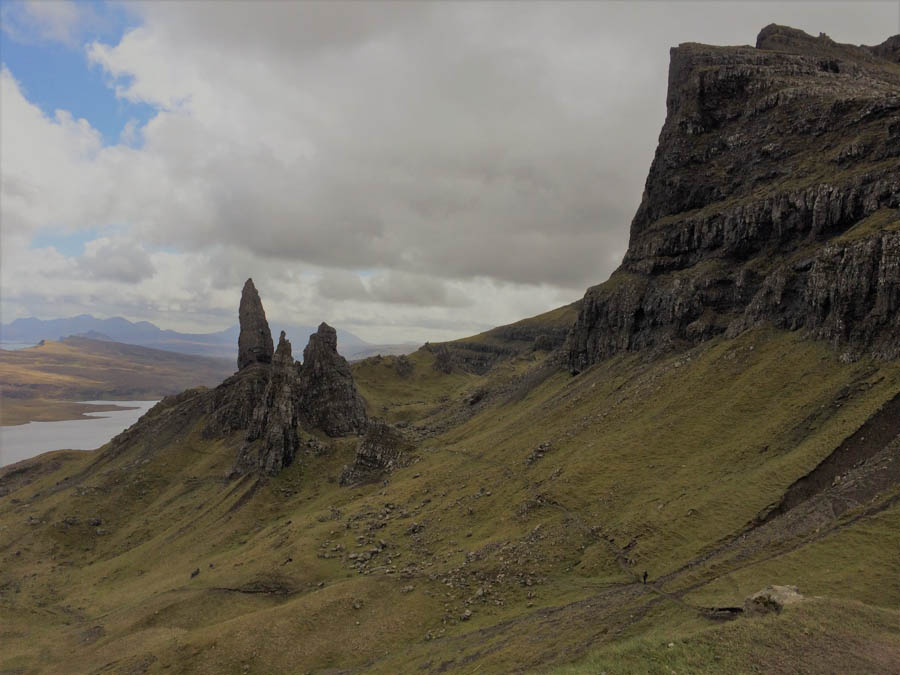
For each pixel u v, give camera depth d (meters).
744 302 151.38
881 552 59.22
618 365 179.38
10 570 179.00
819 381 104.25
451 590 87.94
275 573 111.12
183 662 81.56
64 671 93.50
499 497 119.25
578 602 72.69
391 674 69.06
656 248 194.50
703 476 94.75
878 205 125.81
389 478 172.25
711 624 53.41
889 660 40.03
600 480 106.81
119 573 164.38
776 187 159.75
